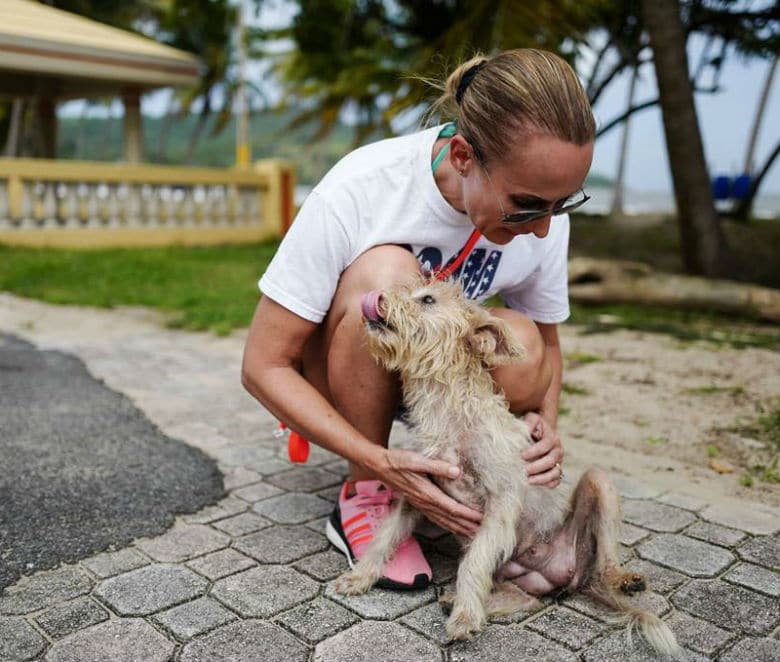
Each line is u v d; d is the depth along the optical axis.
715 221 9.43
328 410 2.73
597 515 2.66
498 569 2.79
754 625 2.48
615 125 11.19
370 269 2.75
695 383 5.53
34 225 12.84
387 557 2.72
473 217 2.49
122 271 10.55
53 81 16.31
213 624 2.46
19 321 7.67
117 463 3.86
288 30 22.44
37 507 3.30
